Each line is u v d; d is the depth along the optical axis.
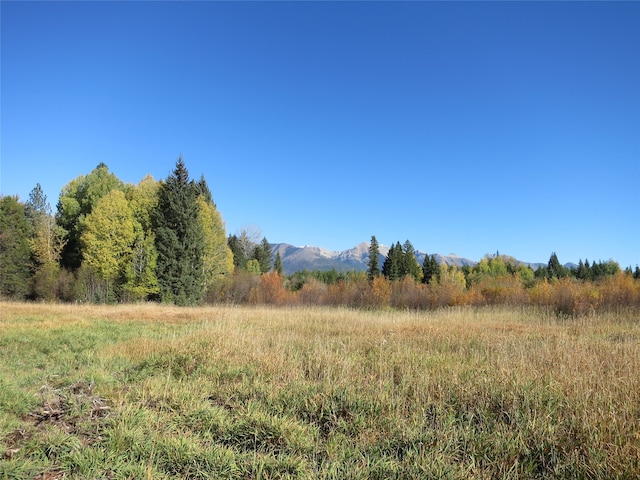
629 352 7.14
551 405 4.62
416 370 6.28
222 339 8.70
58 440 3.93
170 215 32.09
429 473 3.31
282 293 36.69
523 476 3.39
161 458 3.63
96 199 38.84
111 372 7.04
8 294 32.62
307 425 4.45
